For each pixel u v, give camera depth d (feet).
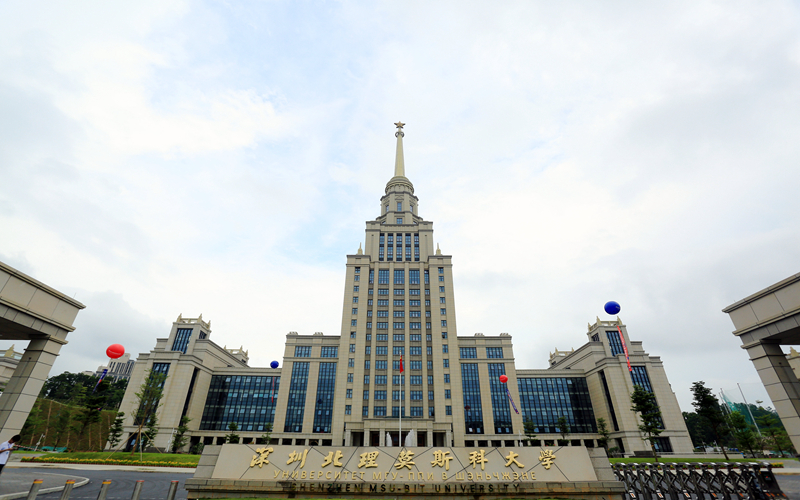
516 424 279.90
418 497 52.13
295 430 283.18
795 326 54.75
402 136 418.10
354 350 264.31
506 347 307.99
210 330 326.44
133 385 281.33
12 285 59.77
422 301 283.38
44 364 64.08
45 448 247.29
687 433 270.05
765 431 236.43
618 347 313.32
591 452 56.85
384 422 232.53
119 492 80.64
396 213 347.15
